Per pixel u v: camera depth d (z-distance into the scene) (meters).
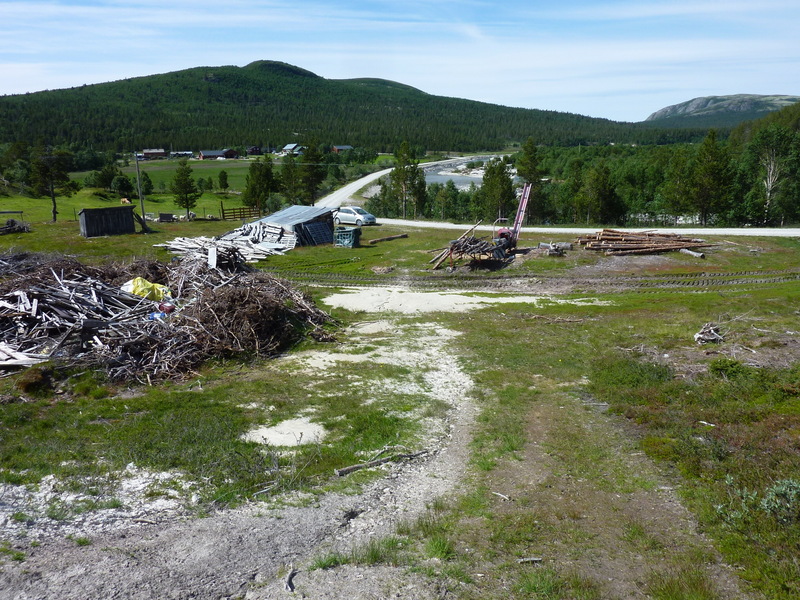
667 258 38.69
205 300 22.11
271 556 8.97
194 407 15.59
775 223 66.69
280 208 70.81
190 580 8.15
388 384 18.19
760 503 10.01
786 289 31.27
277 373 18.91
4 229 46.53
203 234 49.09
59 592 7.62
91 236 46.00
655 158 100.56
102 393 16.23
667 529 9.74
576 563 8.70
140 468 11.98
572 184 79.81
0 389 15.73
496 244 39.25
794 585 7.90
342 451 13.35
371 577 8.28
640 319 25.73
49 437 13.22
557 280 34.75
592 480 11.77
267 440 13.73
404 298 30.09
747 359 18.48
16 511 9.91
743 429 13.53
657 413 15.08
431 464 12.95
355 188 98.62
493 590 8.01
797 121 103.25
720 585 8.08
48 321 19.50
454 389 18.08
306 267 38.38
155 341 19.47
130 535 9.44
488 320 26.64
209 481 11.58
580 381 18.36
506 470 12.38
